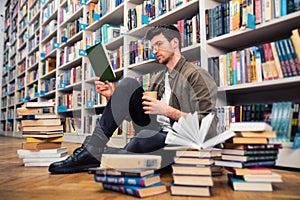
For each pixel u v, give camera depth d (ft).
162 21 7.25
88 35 10.73
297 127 4.22
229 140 3.16
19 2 20.24
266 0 4.95
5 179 3.76
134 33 5.91
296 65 4.48
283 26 4.97
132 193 2.85
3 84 24.00
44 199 2.72
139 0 8.26
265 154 3.15
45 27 15.43
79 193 2.98
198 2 6.21
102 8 9.60
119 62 5.57
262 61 5.00
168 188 3.20
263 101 5.88
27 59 18.02
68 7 12.53
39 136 5.06
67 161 4.22
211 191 2.98
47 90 14.48
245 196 2.79
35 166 5.00
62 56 12.88
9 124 20.85
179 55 3.88
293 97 5.32
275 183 3.39
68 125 9.67
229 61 5.55
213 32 5.91
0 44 24.50
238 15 5.43
